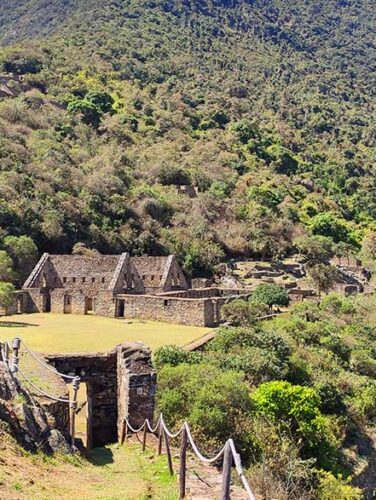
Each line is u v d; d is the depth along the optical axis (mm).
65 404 13398
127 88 134125
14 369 12922
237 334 27016
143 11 190750
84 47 151500
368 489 24234
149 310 37125
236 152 117812
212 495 9414
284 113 148250
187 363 20516
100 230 66500
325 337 35594
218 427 15742
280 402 19828
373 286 73000
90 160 87688
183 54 169750
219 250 71562
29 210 60531
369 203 115125
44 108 105438
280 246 79562
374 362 34938
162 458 12250
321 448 20234
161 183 91562
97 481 10617
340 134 146375
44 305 40312
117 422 15891
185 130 122062
